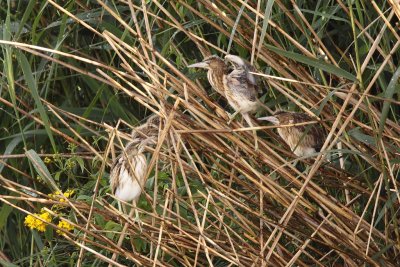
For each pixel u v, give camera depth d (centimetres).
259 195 1023
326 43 1220
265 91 1225
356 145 1069
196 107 969
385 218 1016
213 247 1009
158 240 962
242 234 1070
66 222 1005
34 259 1255
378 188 1006
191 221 1089
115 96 1240
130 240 1038
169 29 1098
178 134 948
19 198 969
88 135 1241
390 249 1064
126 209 1041
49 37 1314
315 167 969
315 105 1020
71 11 1270
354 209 1104
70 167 1145
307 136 1035
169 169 1108
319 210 1012
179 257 1016
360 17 962
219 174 1115
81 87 1334
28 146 1318
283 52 949
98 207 1070
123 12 1284
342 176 1063
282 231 982
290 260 1016
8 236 1342
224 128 973
